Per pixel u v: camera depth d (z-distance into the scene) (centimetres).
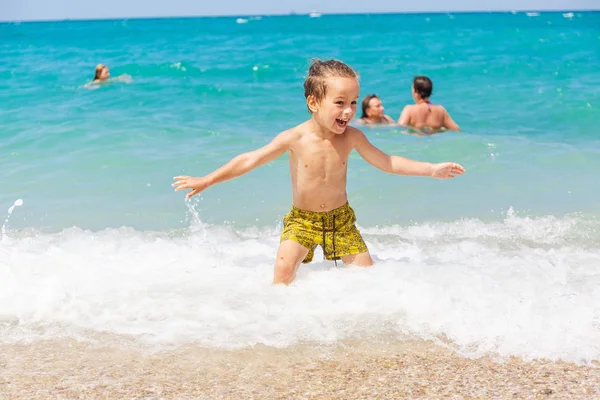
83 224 529
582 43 2152
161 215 550
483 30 3047
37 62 1836
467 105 1134
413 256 445
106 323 334
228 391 271
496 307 339
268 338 317
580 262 422
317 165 405
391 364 294
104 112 1032
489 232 504
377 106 960
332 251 410
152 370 289
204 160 720
